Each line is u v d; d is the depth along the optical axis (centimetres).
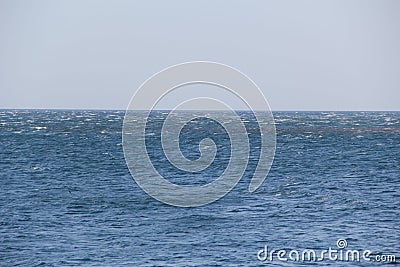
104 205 14338
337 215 13262
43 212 13450
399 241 11038
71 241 10956
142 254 10181
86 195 15750
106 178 19088
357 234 11531
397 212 13625
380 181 18588
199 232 11650
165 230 11819
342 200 15112
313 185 17712
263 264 9650
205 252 10294
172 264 9650
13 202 14612
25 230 11744
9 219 12675
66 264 9669
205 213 13462
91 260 9850
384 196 15738
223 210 13825
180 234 11494
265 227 12069
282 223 12450
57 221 12562
